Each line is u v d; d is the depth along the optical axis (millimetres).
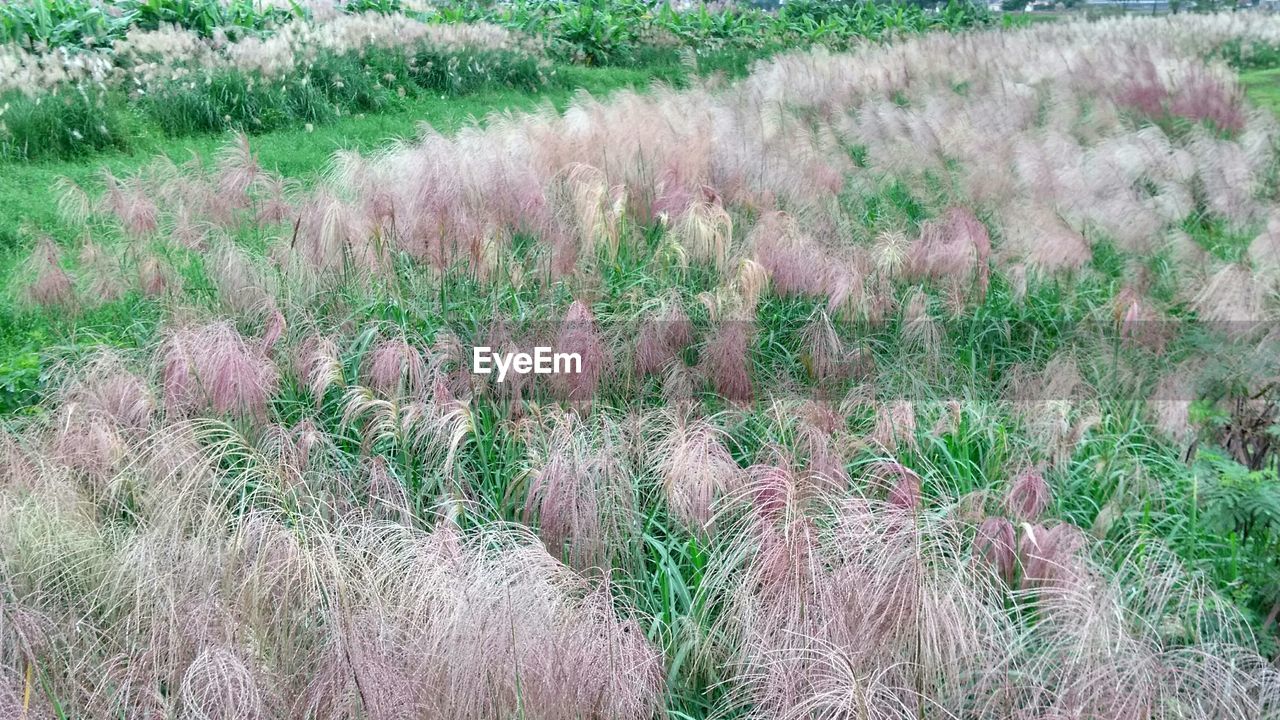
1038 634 3342
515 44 18062
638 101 10688
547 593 3223
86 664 3244
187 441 4246
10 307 6512
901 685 3074
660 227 7387
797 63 15336
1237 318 5715
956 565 3393
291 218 7172
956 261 6422
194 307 5805
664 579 4004
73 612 3453
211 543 3621
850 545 3535
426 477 4645
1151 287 6707
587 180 7469
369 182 7191
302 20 15805
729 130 9164
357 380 5281
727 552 3863
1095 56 16234
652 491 4566
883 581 3217
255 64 13250
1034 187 8070
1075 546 3732
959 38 21391
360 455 4742
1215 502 3930
